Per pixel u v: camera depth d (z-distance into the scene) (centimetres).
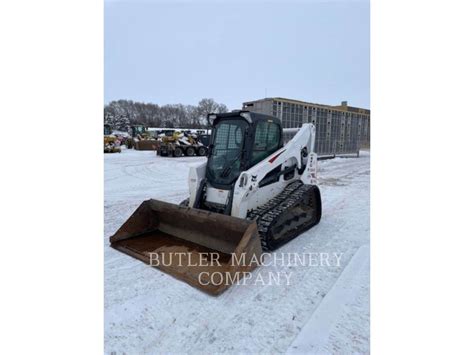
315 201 508
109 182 927
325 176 1068
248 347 229
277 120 454
